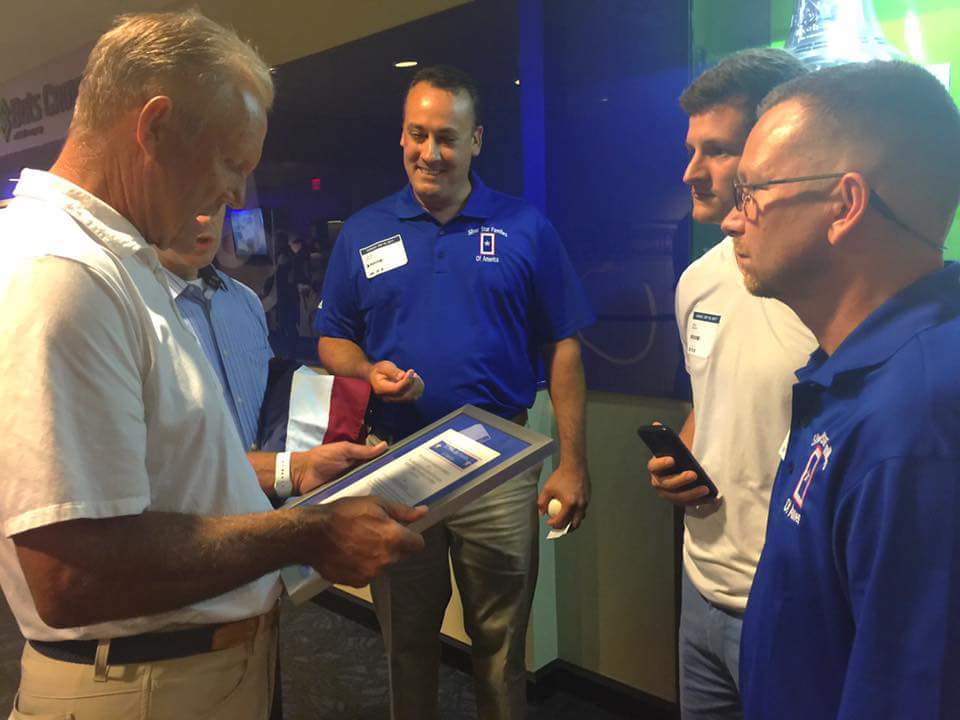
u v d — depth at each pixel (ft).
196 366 3.17
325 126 9.10
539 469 6.26
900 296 2.21
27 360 2.45
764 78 3.96
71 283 2.57
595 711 7.46
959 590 1.85
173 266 5.01
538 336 6.40
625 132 6.66
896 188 2.17
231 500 3.25
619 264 6.89
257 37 9.92
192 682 3.24
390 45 8.20
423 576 6.05
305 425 5.23
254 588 3.43
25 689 3.22
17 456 2.42
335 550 2.99
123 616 2.64
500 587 5.98
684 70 6.13
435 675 6.32
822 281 2.39
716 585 4.15
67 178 2.86
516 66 7.20
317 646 8.93
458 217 6.09
